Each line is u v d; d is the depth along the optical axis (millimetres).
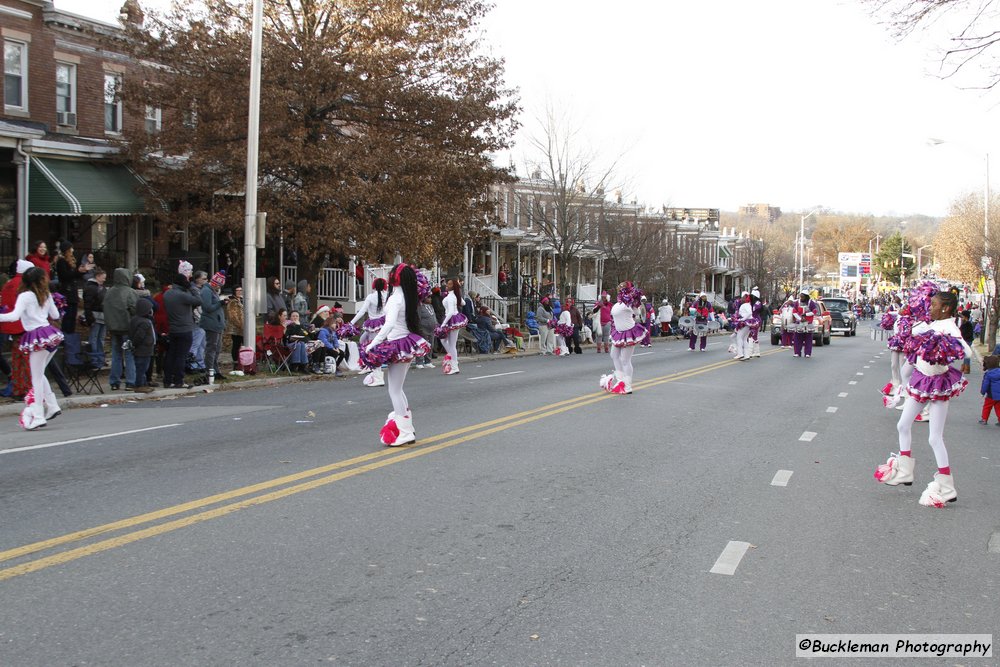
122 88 24766
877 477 8719
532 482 8500
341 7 23781
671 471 9297
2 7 22672
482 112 24484
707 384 18641
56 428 11406
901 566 6289
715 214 88688
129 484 7988
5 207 21938
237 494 7621
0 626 4684
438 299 25109
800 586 5781
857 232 139375
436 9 24016
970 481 9414
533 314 32562
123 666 4250
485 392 16062
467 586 5547
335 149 22375
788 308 29562
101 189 22062
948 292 8180
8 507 7113
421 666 4355
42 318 11289
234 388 16672
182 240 26375
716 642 4793
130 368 15344
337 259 30781
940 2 11742
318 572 5695
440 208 23703
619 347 16203
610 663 4469
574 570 5934
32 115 23625
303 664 4336
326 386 17328
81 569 5617
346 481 8250
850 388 19016
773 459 10211
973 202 50219
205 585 5395
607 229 43656
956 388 8109
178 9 23438
